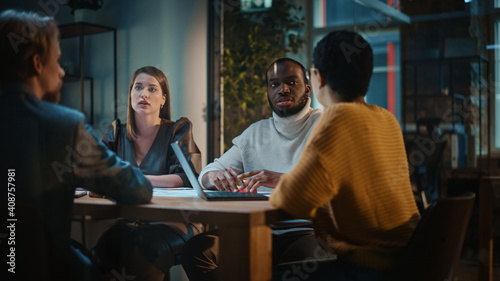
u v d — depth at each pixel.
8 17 1.16
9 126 1.13
